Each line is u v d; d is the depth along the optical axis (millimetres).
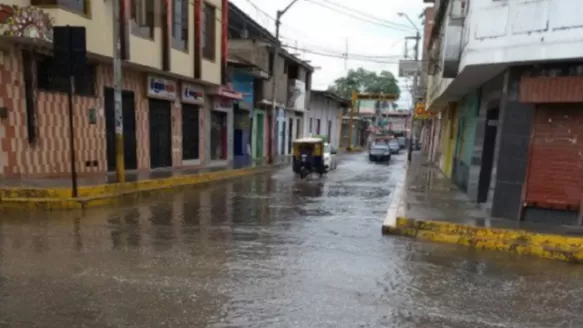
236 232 7969
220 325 4109
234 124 26625
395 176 21344
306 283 5336
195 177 15625
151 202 11156
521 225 8391
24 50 10984
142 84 15828
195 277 5363
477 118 12773
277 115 32156
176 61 16375
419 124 70375
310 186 16250
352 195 13922
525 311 4773
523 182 9000
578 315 4723
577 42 7609
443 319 4453
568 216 8625
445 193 13508
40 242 6676
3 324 3971
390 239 7941
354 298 4914
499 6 8586
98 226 7992
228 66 23938
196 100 19609
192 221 8859
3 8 9773
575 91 8023
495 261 6809
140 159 15992
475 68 9469
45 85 11805
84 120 13078
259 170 21766
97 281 5082
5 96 10617
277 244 7191
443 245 7703
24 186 9938
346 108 58719
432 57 18125
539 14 8039
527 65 8703
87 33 11766
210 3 19094
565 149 8586
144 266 5695
